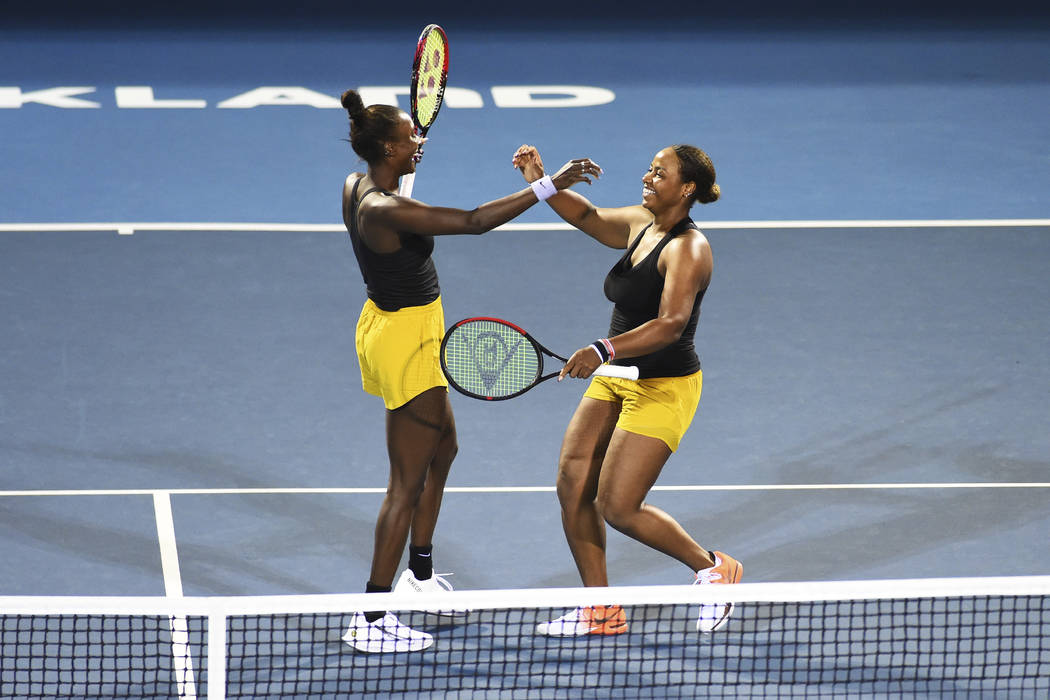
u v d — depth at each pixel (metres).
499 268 45.09
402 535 25.22
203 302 42.25
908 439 34.09
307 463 32.56
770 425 34.75
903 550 28.73
